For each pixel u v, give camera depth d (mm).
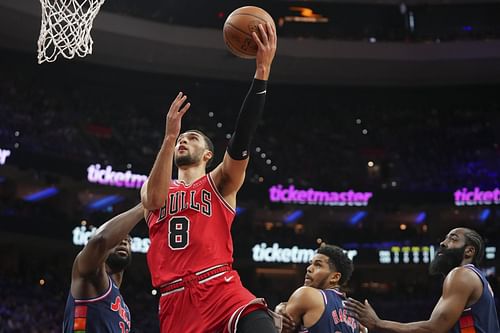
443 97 34156
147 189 4082
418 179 31453
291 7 32656
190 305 3934
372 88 33594
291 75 32375
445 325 5020
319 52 30547
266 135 33250
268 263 29016
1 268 26547
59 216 26344
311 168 31781
